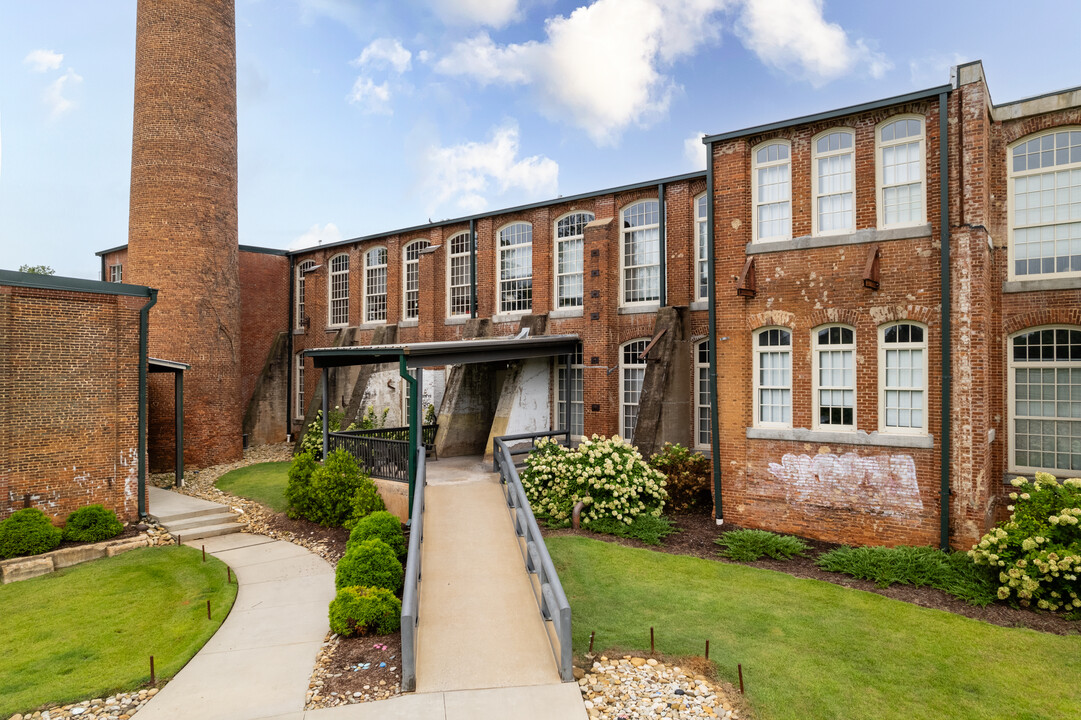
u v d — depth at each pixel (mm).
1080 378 11695
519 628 8359
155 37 20984
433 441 18156
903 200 12094
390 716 6547
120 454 14195
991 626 8789
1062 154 11852
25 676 7734
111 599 10344
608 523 13180
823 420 12797
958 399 11203
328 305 28766
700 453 15461
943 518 11227
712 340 14016
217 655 8234
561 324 19516
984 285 11141
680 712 6691
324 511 14203
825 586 10258
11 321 12609
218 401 22047
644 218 18250
